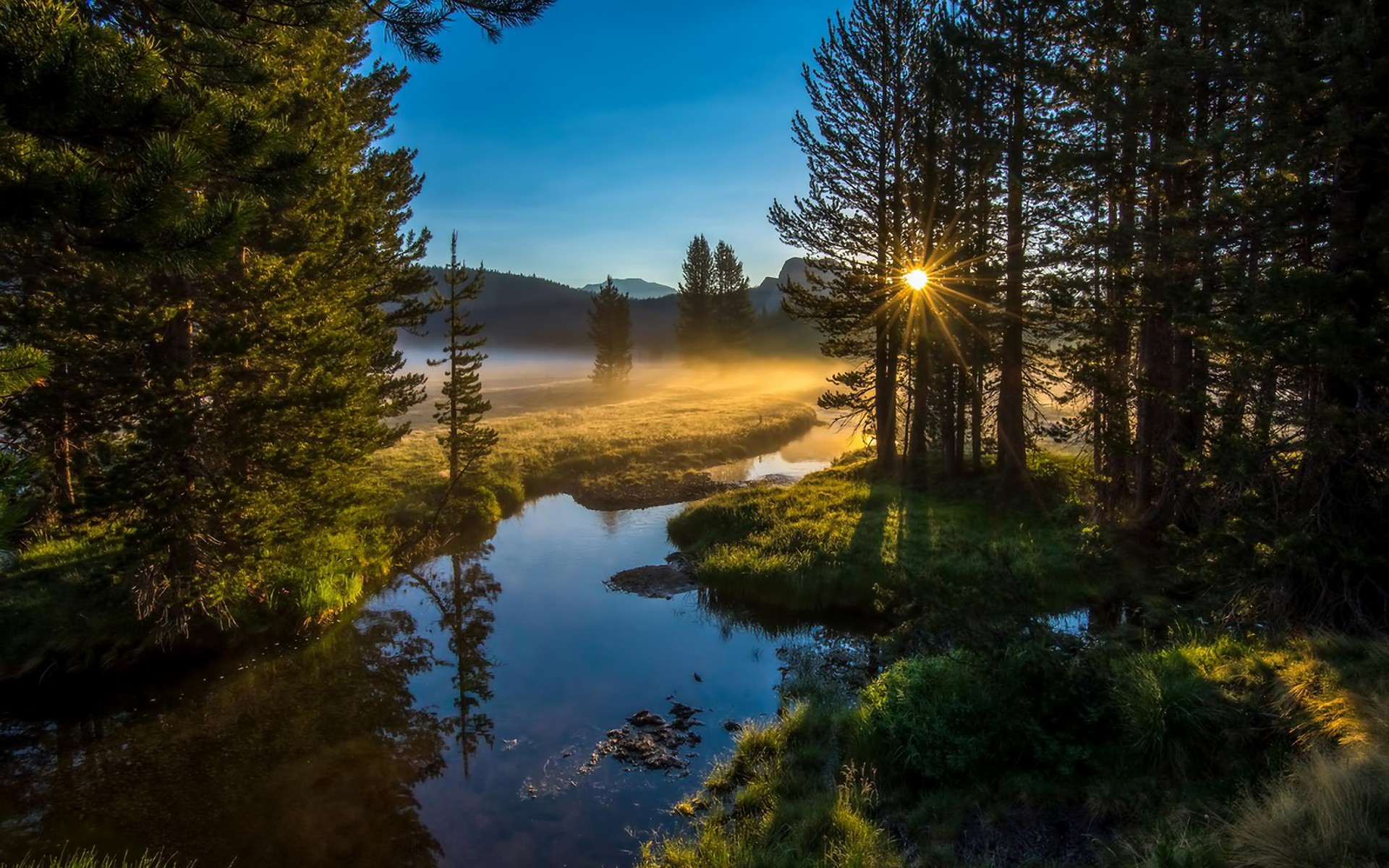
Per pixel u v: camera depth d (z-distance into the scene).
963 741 7.85
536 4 6.33
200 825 8.63
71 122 3.90
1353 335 7.77
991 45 18.70
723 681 12.24
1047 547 16.61
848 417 29.61
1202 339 10.87
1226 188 10.05
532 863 7.82
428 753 10.19
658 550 21.27
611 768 9.59
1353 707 6.37
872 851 6.65
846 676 11.71
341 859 7.98
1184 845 5.28
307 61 13.17
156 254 4.18
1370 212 8.61
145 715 11.35
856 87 25.14
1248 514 9.61
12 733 10.75
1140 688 7.50
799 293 27.62
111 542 14.23
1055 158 14.52
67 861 7.84
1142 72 12.27
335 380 14.27
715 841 7.34
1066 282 15.49
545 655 13.59
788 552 17.78
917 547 17.36
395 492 24.14
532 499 29.19
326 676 12.77
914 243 24.67
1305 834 4.86
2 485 4.15
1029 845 6.61
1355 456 8.65
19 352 3.91
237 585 13.48
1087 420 15.31
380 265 19.61
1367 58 8.50
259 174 4.96
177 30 5.93
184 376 11.84
